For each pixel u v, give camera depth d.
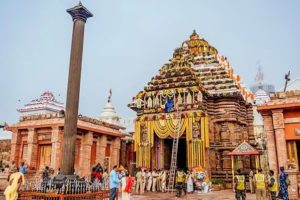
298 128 20.42
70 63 16.47
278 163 20.39
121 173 17.62
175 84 34.22
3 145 32.81
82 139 28.12
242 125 35.53
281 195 16.34
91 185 15.30
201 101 31.95
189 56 39.69
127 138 38.38
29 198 13.93
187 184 26.03
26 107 38.94
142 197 22.02
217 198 21.12
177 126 31.92
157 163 33.22
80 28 16.94
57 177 14.80
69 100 15.96
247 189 27.55
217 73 36.91
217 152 32.53
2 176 22.09
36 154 26.72
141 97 35.62
